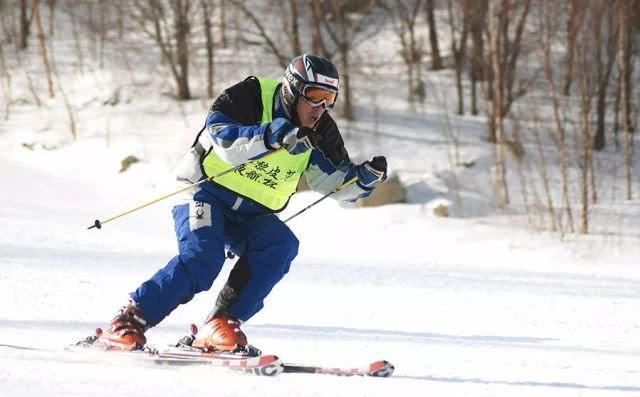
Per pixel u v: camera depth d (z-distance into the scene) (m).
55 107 57.59
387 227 39.28
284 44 62.12
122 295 18.98
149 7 63.19
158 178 47.69
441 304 20.42
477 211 45.62
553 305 20.75
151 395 9.75
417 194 46.84
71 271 22.66
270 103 11.66
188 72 60.59
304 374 11.30
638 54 58.09
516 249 35.09
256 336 15.03
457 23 64.81
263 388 10.33
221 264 11.77
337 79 11.59
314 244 35.56
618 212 44.84
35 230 32.94
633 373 12.32
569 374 12.16
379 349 14.12
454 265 30.23
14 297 17.89
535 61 61.56
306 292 21.66
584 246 35.97
